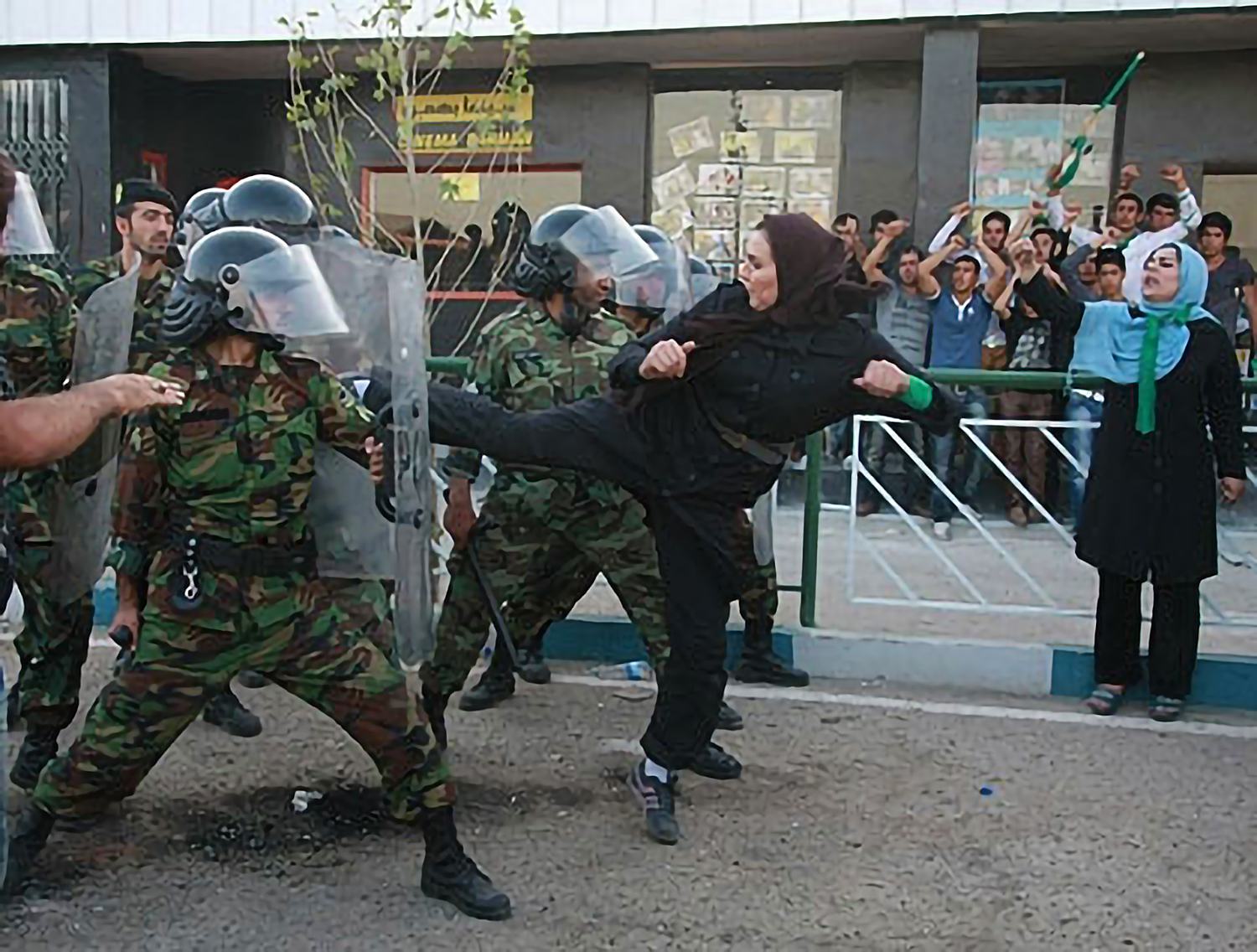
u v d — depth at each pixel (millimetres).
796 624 5719
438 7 9117
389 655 3561
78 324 3721
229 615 3225
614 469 3711
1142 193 9555
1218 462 4824
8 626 5992
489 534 4273
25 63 10102
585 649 5688
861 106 9820
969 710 5059
